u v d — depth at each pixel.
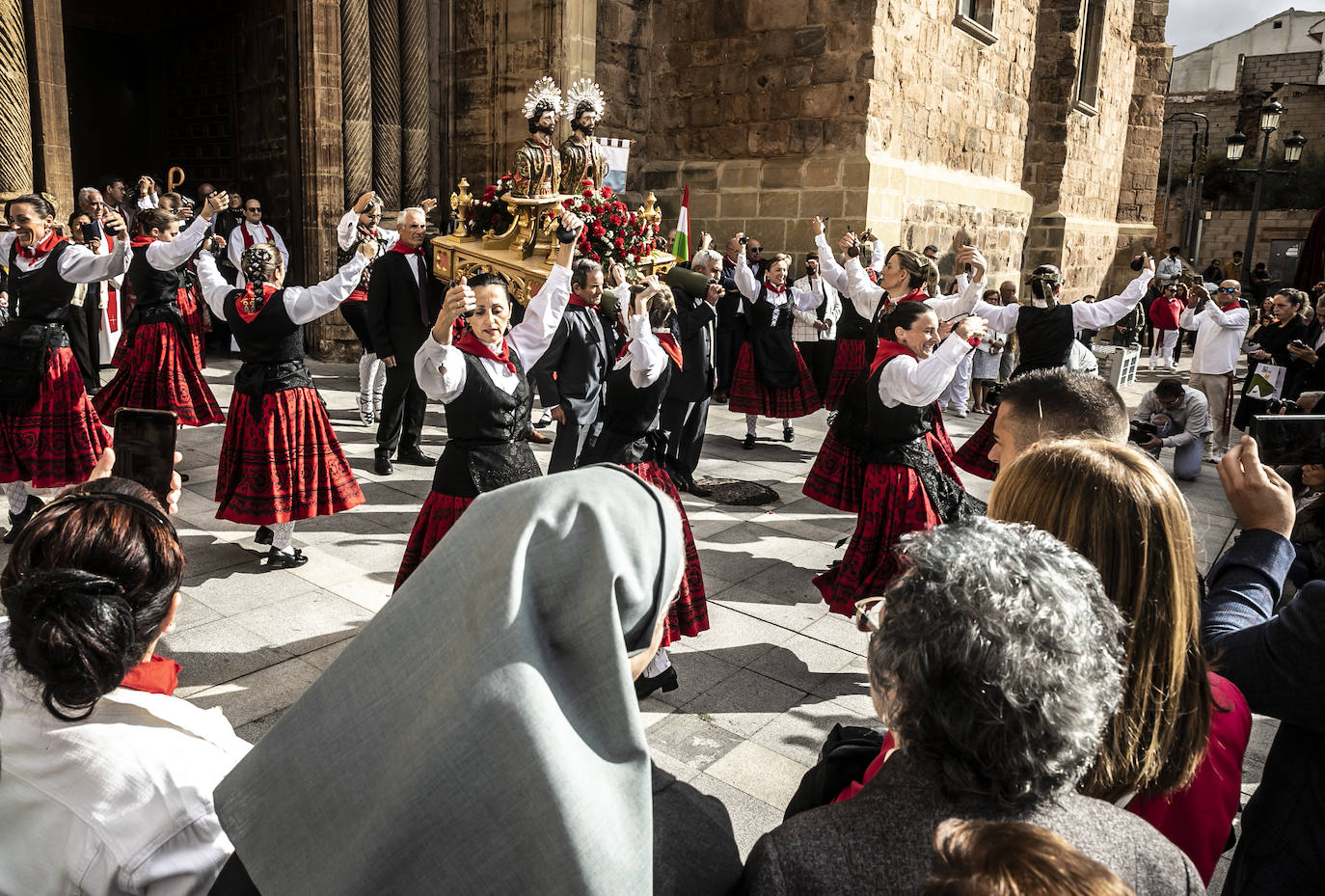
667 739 3.13
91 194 6.08
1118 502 1.16
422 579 0.86
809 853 0.91
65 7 10.57
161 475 1.77
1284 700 1.28
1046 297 6.53
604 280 6.09
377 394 7.66
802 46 9.86
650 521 0.89
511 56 9.80
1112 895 0.65
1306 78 35.16
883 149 10.02
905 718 0.93
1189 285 14.67
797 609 4.27
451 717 0.76
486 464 3.27
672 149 10.92
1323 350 7.00
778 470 6.77
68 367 4.48
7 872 1.17
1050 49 14.43
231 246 9.04
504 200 6.36
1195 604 1.16
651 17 10.77
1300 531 2.16
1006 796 0.89
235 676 3.34
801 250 10.07
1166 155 35.06
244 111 10.55
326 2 9.04
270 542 4.57
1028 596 0.92
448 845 0.74
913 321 3.59
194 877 1.17
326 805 0.80
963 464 5.77
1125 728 1.10
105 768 1.16
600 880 0.73
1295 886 1.43
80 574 1.12
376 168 9.80
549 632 0.81
